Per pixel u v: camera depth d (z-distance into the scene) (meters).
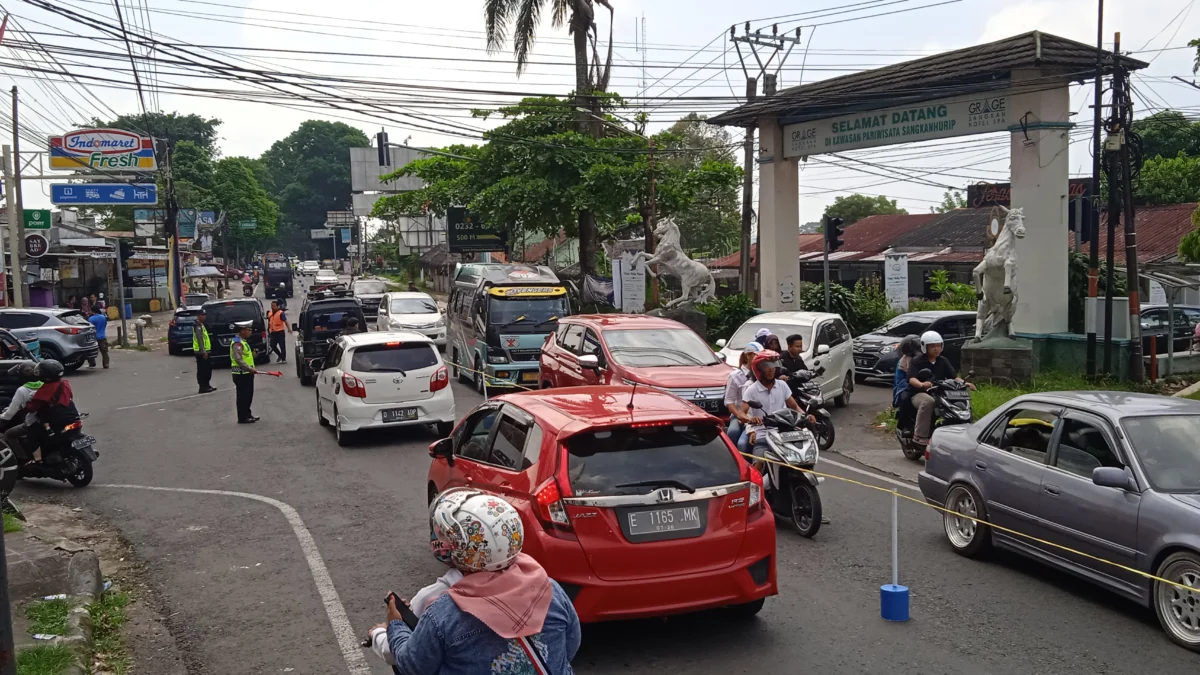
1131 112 17.72
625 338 14.46
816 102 23.31
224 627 6.92
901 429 12.81
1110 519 6.64
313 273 99.00
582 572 5.78
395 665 3.17
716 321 26.80
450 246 43.97
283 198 131.88
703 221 54.81
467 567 3.05
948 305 29.39
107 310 45.81
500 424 7.09
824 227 23.05
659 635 6.46
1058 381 17.61
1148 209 35.56
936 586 7.47
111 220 73.06
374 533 9.41
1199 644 5.99
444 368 14.96
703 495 6.05
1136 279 17.44
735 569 6.07
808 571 7.91
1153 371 17.94
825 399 16.98
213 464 13.46
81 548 8.33
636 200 30.94
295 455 13.93
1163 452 6.70
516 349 19.97
